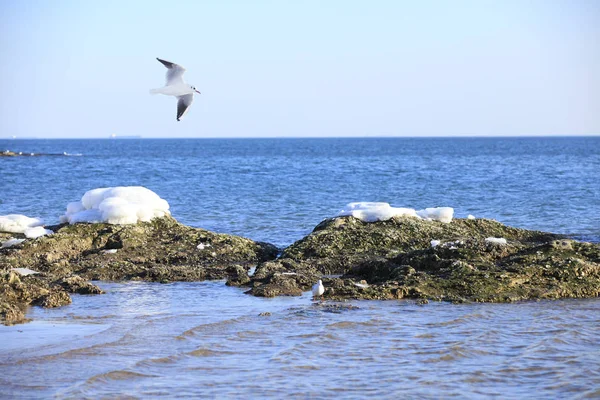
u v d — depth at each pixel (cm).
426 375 1517
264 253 2828
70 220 3002
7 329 1825
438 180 7212
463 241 2477
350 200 5072
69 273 2484
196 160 13388
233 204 4750
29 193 5581
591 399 1397
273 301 2148
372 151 19688
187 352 1650
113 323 1892
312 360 1605
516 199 5159
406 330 1830
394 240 2802
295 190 5894
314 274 2461
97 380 1466
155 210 3006
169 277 2455
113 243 2803
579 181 6950
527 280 2227
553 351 1670
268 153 18162
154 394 1405
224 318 1944
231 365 1573
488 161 12244
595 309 2034
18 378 1473
